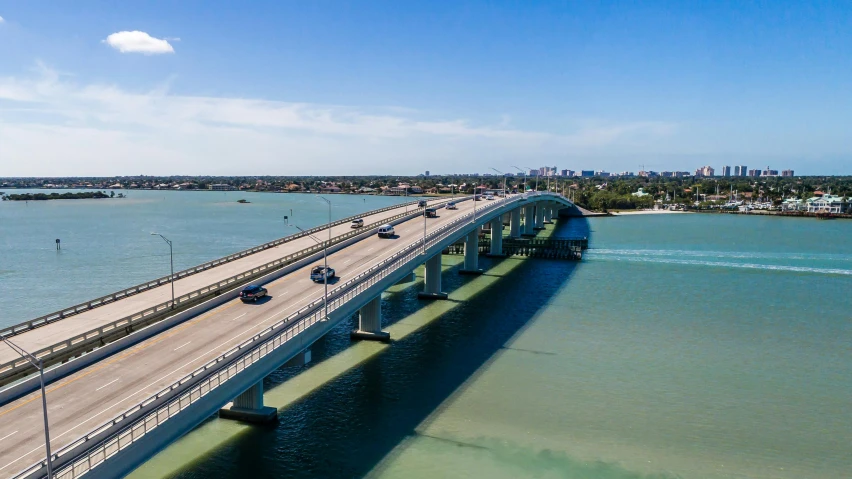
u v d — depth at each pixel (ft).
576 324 213.25
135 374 111.34
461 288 278.67
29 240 465.06
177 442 120.16
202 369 103.81
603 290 276.00
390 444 121.39
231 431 125.70
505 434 126.41
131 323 146.72
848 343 192.85
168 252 398.21
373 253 229.04
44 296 268.82
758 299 258.57
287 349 125.59
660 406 141.49
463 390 149.38
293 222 629.10
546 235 521.65
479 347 184.75
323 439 122.93
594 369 165.68
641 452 119.65
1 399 98.58
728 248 434.71
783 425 132.36
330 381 154.81
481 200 456.86
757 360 175.01
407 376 158.92
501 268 339.36
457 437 124.67
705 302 251.39
